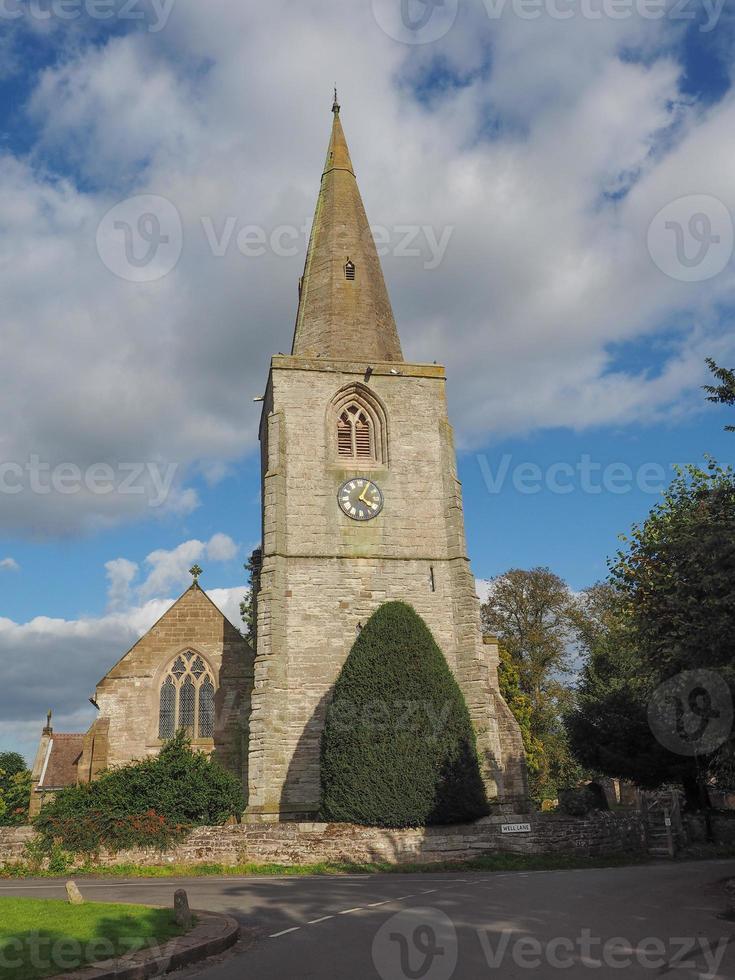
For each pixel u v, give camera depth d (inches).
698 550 676.1
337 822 985.5
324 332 1419.8
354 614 1211.2
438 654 1081.4
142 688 1380.4
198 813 1008.2
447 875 847.1
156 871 920.9
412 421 1338.6
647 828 1137.4
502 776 1139.3
